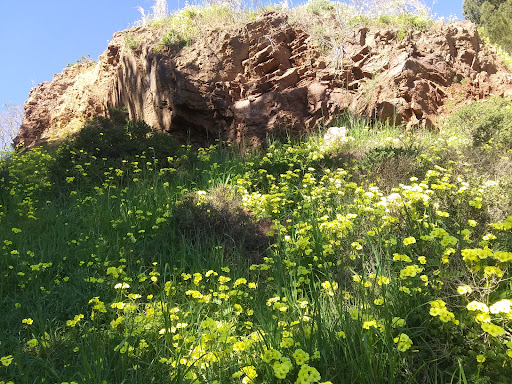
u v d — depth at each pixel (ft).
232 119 34.94
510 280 9.04
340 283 10.94
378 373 7.48
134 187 24.93
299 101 34.40
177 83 36.01
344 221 13.65
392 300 9.20
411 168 19.30
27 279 14.58
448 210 13.05
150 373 8.79
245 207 19.85
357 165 21.85
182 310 11.58
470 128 27.37
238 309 10.50
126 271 14.46
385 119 31.73
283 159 25.63
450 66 35.01
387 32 37.29
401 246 11.40
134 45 43.62
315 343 8.41
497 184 15.53
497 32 67.97
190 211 17.70
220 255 14.93
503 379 6.95
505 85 34.12
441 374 7.49
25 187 26.73
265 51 37.58
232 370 8.47
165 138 31.81
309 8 43.06
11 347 10.54
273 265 13.46
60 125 53.36
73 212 21.57
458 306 8.05
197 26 42.24
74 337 10.58
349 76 35.27
